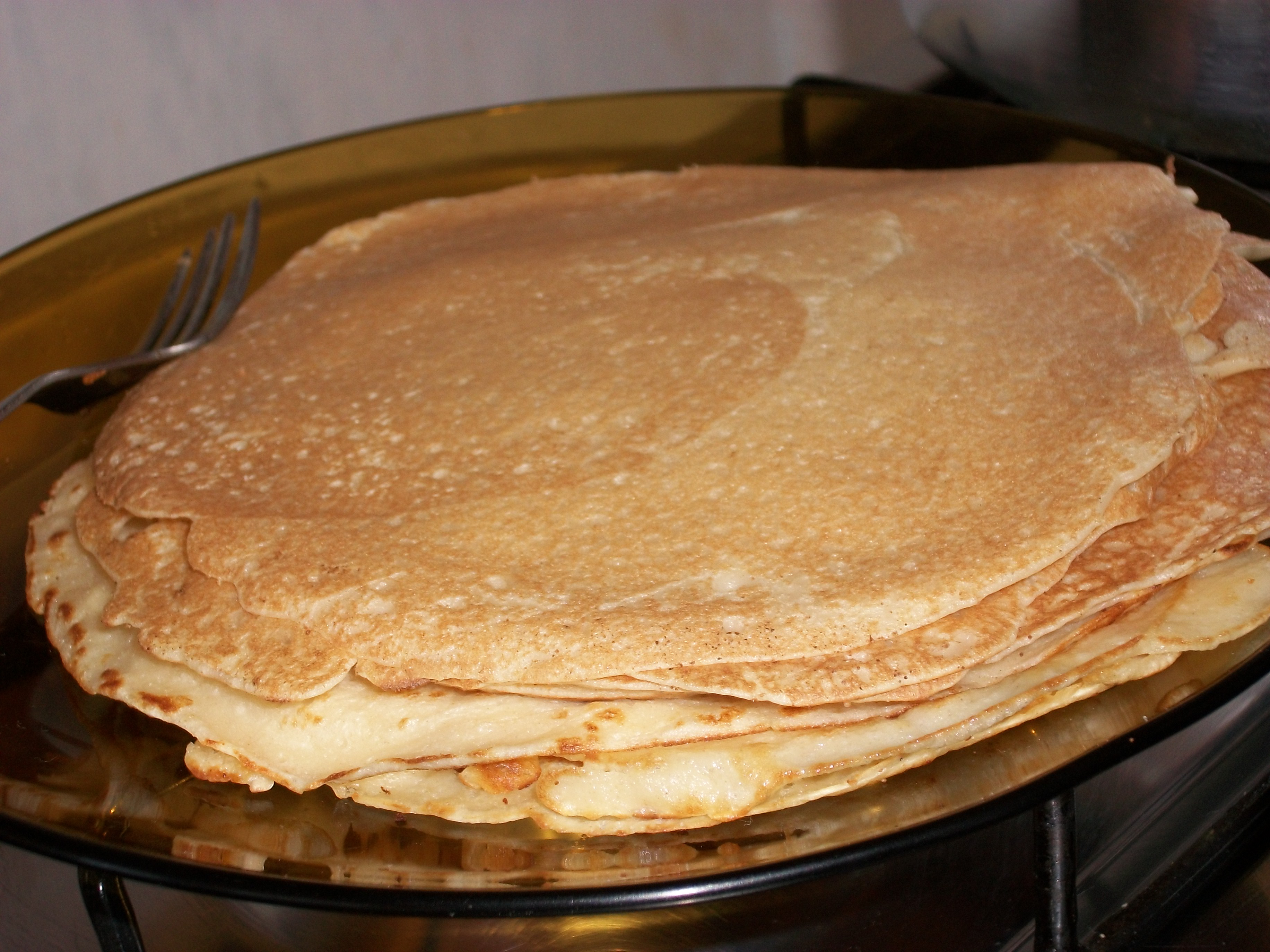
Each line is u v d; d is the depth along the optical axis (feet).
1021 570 1.24
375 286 1.58
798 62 3.13
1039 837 1.19
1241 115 1.63
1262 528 1.31
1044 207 1.55
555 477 1.34
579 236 1.65
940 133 1.79
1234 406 1.40
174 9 2.11
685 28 2.92
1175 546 1.31
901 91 1.99
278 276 1.67
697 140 1.85
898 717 1.25
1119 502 1.28
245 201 1.79
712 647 1.21
